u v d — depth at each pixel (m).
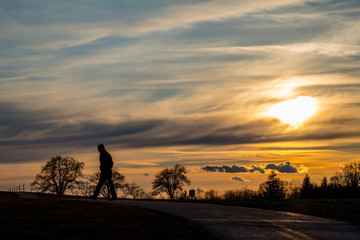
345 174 59.69
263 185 56.38
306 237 10.30
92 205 13.62
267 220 12.51
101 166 16.58
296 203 17.59
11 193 37.69
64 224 9.98
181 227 10.52
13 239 8.45
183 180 72.44
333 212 14.57
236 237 9.88
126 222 10.66
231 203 17.81
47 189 66.50
